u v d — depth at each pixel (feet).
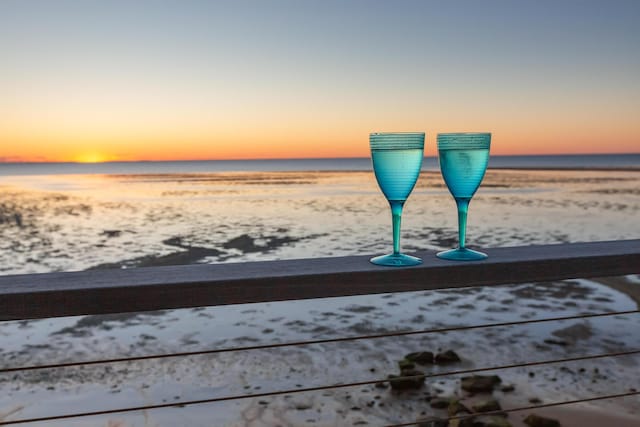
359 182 139.13
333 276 3.12
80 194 99.19
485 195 85.81
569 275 3.59
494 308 22.49
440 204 71.10
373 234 44.29
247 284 2.98
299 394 14.56
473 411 13.41
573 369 15.72
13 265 33.27
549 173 179.22
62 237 44.86
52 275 3.05
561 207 65.16
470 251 3.61
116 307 2.80
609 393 14.10
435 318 21.35
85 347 18.66
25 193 103.09
